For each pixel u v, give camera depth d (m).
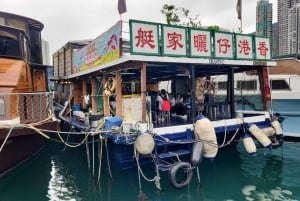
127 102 9.46
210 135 8.16
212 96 11.62
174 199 7.25
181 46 8.82
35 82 13.63
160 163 7.91
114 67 10.15
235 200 7.15
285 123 13.37
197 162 7.74
